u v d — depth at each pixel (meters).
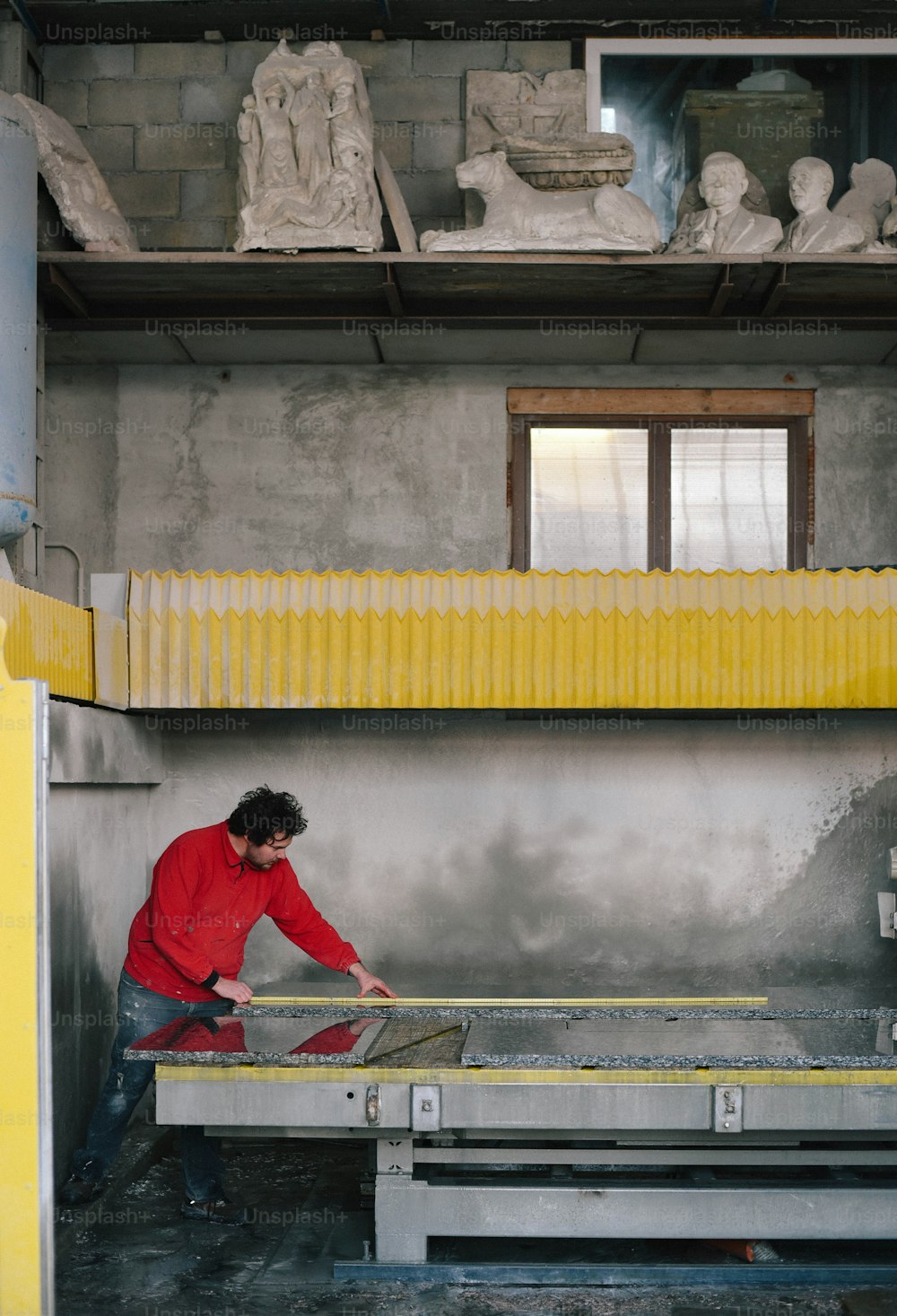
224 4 6.62
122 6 6.63
